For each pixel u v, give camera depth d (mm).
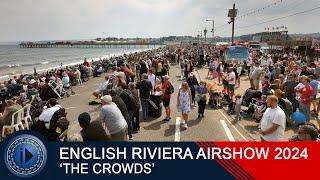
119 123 6707
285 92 11836
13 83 17500
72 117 12828
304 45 46281
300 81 11016
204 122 11703
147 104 12016
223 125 11266
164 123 11516
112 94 8258
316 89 12047
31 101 12312
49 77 20875
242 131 10539
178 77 26797
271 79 17469
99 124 6012
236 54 28562
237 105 11883
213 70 25891
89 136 5941
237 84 21000
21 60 86125
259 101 11617
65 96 18281
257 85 17516
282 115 6020
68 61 77000
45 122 6809
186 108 10750
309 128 5258
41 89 15000
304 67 13984
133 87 9969
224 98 14484
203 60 36719
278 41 65625
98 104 15688
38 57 103875
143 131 10469
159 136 9906
